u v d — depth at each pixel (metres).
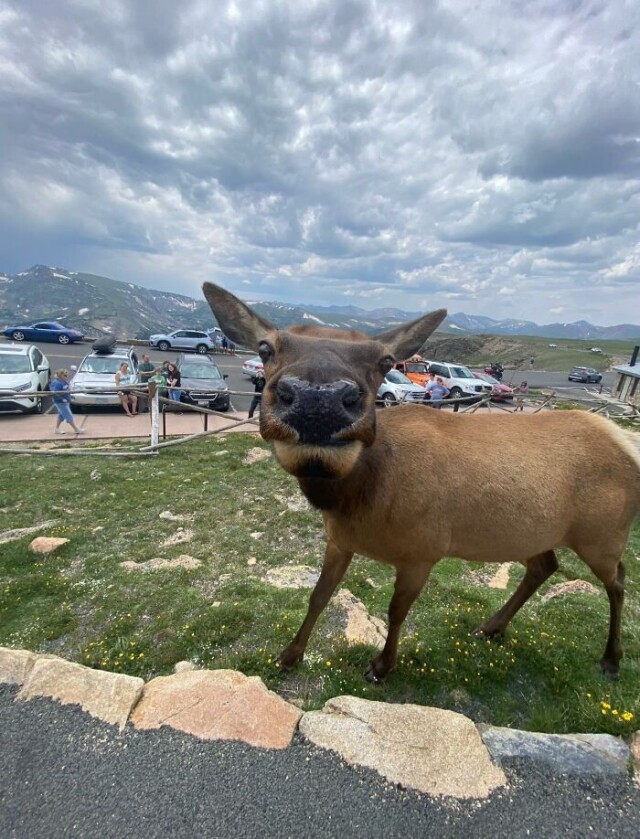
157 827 1.82
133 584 4.06
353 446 1.79
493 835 1.84
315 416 1.67
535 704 2.66
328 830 1.83
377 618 3.53
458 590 3.92
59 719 2.27
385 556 2.56
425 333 2.69
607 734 2.33
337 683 2.76
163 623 3.47
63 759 2.08
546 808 1.96
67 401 10.27
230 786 1.99
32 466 7.88
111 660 3.10
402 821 1.88
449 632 3.28
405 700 2.69
